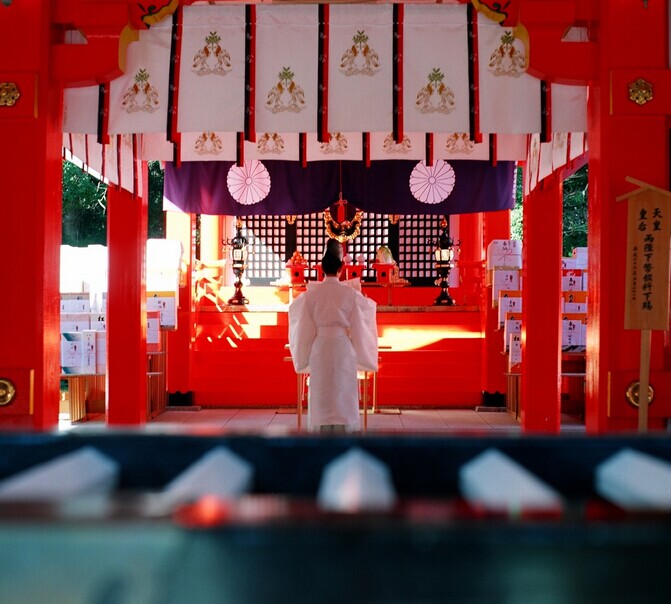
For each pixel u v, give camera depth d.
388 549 0.51
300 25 3.85
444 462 0.83
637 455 0.79
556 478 0.83
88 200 16.03
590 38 3.69
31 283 3.66
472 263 9.47
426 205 7.80
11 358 3.65
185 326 8.62
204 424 7.47
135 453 0.85
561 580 0.51
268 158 6.35
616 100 3.54
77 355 6.22
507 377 8.40
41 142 3.66
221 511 0.53
